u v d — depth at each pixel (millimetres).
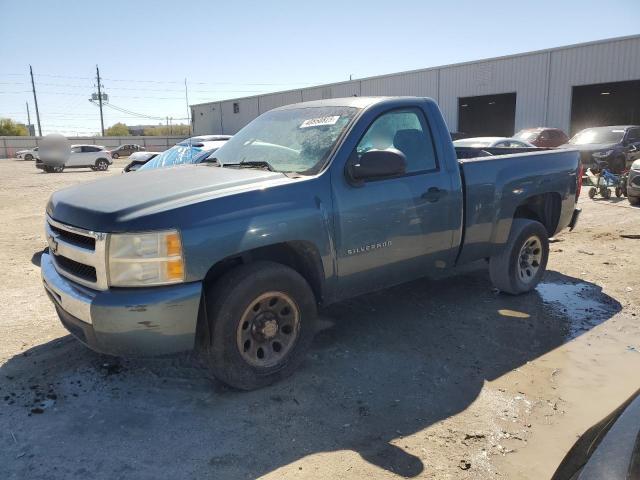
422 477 2828
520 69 30422
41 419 3297
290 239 3572
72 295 3293
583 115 34219
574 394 3732
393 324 4906
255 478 2799
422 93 35906
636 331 4816
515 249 5414
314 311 3857
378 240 4102
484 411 3488
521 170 5301
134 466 2877
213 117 56781
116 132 93688
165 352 3258
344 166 3928
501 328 4844
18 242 8586
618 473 1594
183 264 3178
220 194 3414
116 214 3189
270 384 3721
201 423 3283
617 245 8070
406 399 3611
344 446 3086
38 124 73750
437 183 4484
